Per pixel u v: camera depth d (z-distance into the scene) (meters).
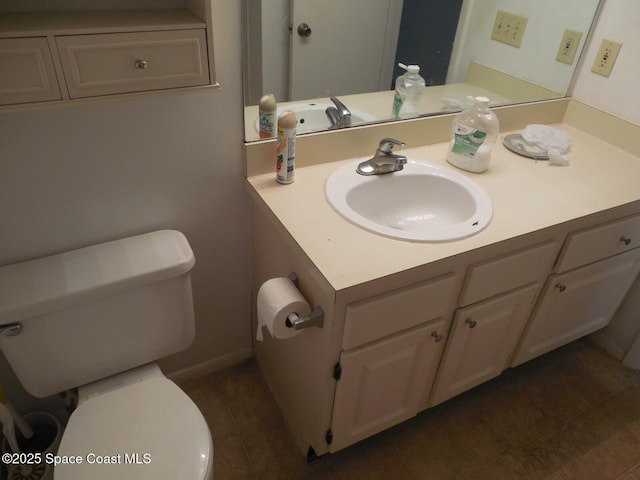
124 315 1.19
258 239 1.43
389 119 1.48
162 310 1.25
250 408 1.63
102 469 1.02
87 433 1.08
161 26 0.88
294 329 1.07
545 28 1.60
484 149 1.40
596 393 1.77
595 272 1.52
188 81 0.96
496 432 1.60
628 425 1.66
